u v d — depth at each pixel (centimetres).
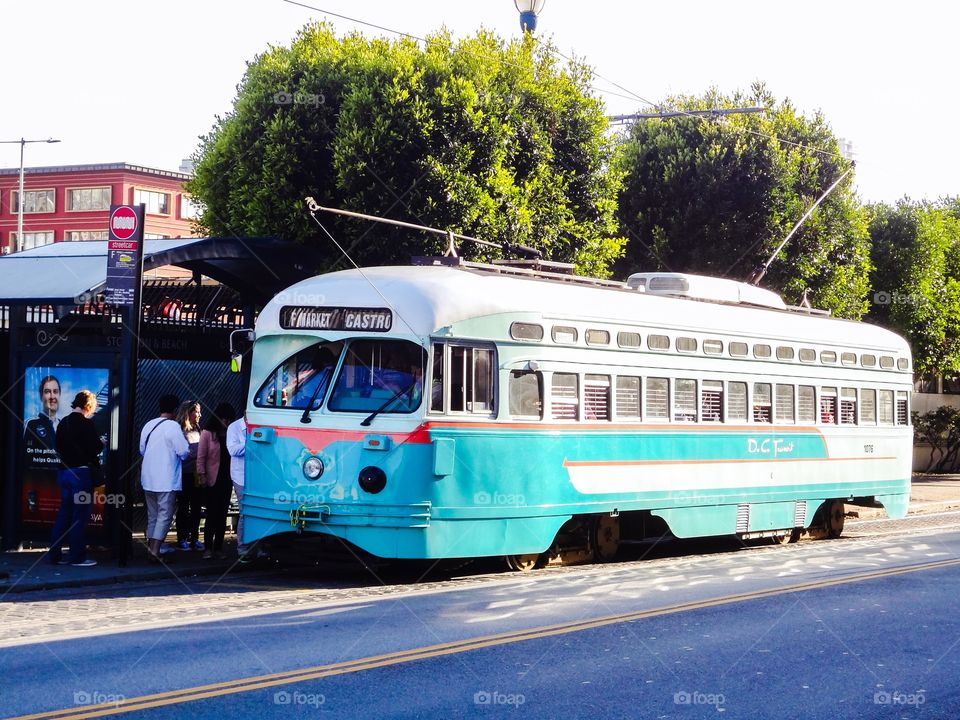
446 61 2055
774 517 1816
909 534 2133
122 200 6619
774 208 2770
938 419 3916
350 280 1373
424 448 1292
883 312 3497
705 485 1667
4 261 1569
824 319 2019
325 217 2059
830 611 1188
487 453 1349
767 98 2916
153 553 1429
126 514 1400
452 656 923
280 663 884
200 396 1728
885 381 2120
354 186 2002
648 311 1596
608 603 1195
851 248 2914
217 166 2155
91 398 1404
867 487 2052
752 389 1772
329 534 1333
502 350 1374
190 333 1712
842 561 1631
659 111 2848
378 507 1285
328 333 1354
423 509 1290
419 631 1021
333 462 1308
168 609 1134
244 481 1430
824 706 811
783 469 1831
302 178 2081
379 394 1316
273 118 2102
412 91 2012
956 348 3616
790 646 1009
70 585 1286
